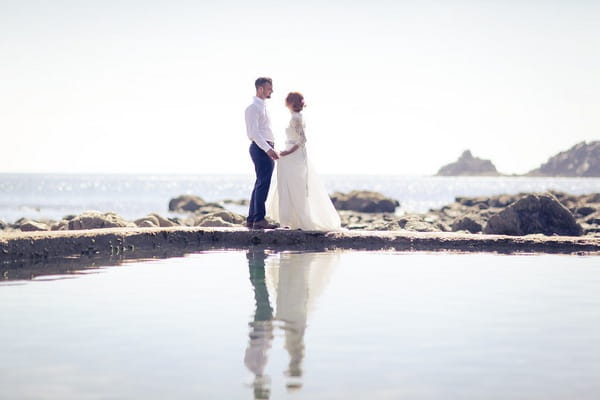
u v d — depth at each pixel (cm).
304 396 332
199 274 767
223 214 1689
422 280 723
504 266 853
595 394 338
